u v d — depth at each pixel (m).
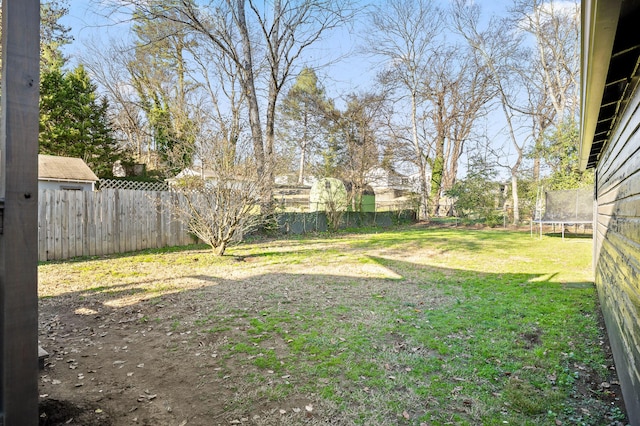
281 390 2.32
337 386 2.38
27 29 1.58
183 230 9.12
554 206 13.02
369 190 18.52
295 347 3.01
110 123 18.77
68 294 4.55
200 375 2.52
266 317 3.76
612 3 1.43
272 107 12.58
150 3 10.23
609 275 3.47
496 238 12.20
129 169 18.78
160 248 8.59
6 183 1.53
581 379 2.51
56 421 1.95
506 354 2.91
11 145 1.54
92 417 2.01
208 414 2.06
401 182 20.67
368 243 10.46
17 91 1.55
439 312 3.99
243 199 7.52
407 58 20.16
